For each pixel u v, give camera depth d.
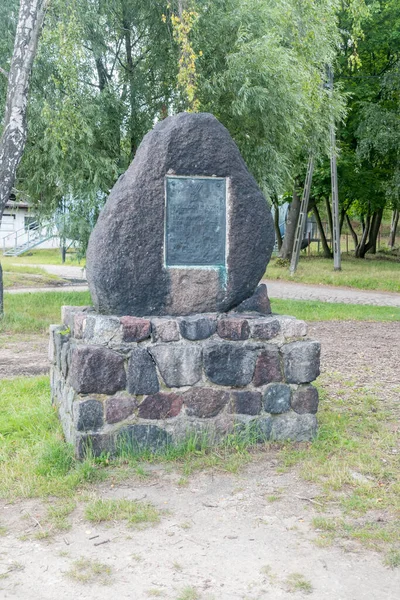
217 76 13.67
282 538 3.60
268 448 4.97
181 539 3.59
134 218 5.11
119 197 5.13
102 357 4.66
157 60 14.41
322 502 4.04
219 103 14.20
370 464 4.60
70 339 5.27
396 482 4.31
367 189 26.78
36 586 3.13
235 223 5.37
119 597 3.03
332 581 3.18
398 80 22.28
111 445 4.70
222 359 4.96
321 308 15.22
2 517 3.84
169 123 5.37
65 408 5.18
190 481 4.37
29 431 5.26
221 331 5.00
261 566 3.31
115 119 14.54
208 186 5.31
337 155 20.58
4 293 16.31
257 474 4.49
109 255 5.08
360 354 9.34
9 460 4.63
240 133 14.95
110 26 14.23
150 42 14.55
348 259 30.67
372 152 24.31
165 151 5.18
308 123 16.55
